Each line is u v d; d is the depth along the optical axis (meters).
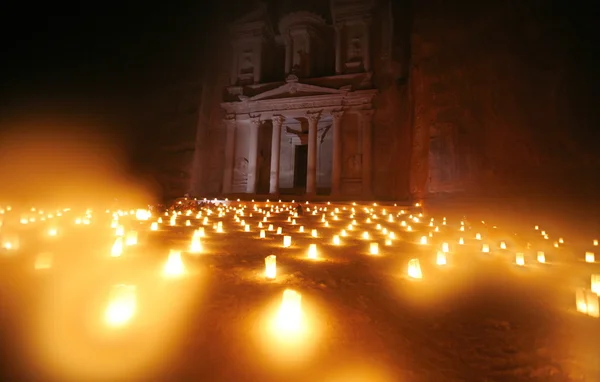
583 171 15.18
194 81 36.06
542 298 5.25
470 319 4.28
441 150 21.55
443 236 12.77
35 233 9.90
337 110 31.94
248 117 34.78
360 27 33.28
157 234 10.78
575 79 16.27
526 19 18.83
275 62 37.34
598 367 3.14
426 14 25.84
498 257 8.76
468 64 21.52
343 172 31.95
